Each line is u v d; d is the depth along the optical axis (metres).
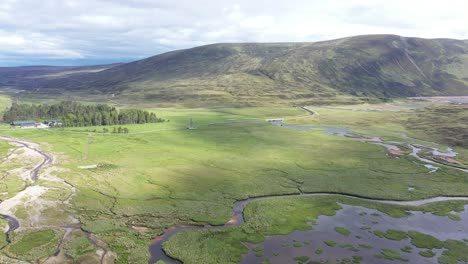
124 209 95.50
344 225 87.19
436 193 111.44
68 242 76.31
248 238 79.81
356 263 69.38
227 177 126.50
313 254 72.69
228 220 90.19
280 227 85.75
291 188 115.25
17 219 88.31
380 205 100.69
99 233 81.00
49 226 84.69
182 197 105.62
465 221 90.00
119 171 130.75
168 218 90.56
